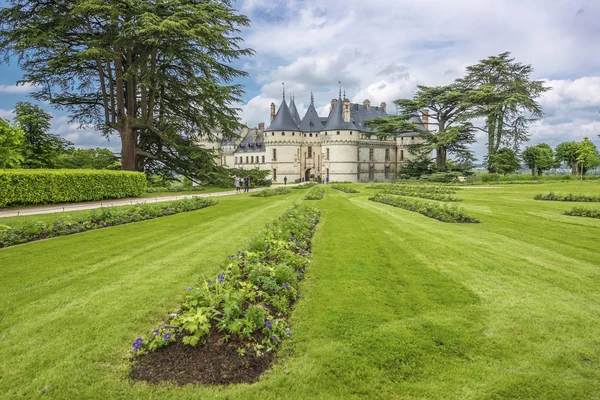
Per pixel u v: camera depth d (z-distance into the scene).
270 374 3.37
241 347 3.64
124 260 7.14
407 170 58.28
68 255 7.51
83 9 21.39
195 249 8.09
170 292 5.37
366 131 75.19
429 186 32.41
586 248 7.97
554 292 5.32
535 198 19.56
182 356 3.55
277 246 6.59
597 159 62.94
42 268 6.56
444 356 3.65
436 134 52.69
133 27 22.44
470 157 54.22
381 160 80.06
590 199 17.61
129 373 3.39
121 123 27.44
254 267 5.10
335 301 5.01
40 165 32.59
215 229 10.73
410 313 4.62
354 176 72.00
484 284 5.67
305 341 3.95
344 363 3.53
